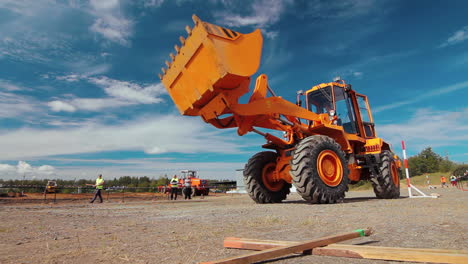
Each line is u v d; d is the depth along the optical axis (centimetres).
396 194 868
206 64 554
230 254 190
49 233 313
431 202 615
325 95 845
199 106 615
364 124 911
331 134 788
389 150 960
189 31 570
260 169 789
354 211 459
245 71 550
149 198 1741
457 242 208
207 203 927
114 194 2123
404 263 155
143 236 276
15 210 698
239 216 434
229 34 560
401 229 270
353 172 821
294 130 761
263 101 658
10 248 233
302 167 629
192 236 264
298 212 468
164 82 641
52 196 1636
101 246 231
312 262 164
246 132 672
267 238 245
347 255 172
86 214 555
